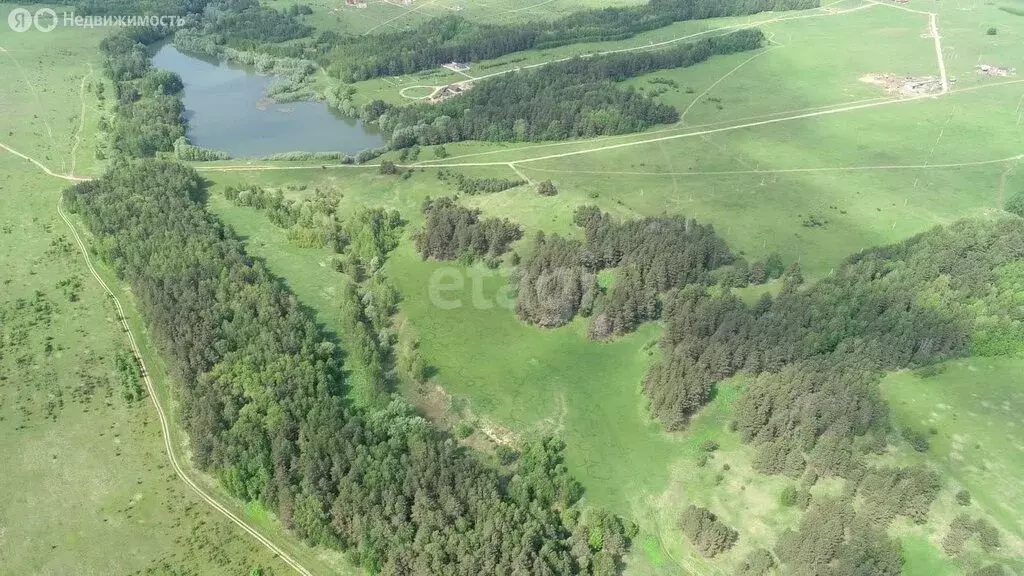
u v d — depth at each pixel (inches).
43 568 4758.9
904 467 5339.6
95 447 5693.9
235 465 5305.1
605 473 5738.2
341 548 4889.3
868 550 4601.4
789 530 4879.4
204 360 6245.1
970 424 5757.9
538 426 6215.6
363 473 5172.2
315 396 6013.8
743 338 6550.2
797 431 5654.5
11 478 5393.7
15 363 6510.8
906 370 6343.5
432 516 4827.8
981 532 4800.7
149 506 5226.4
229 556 4889.3
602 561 4749.0
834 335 6456.7
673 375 6186.0
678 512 5349.4
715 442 5915.4
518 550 4581.7
